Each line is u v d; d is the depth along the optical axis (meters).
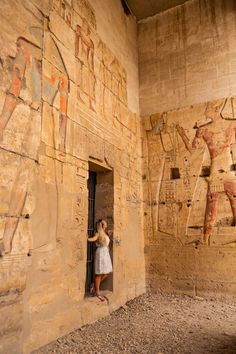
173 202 8.07
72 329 4.76
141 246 8.07
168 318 5.62
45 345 4.13
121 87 7.89
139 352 3.99
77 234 5.14
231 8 8.46
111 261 6.43
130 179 7.82
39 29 4.68
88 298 5.61
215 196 7.59
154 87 9.01
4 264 3.62
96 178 6.99
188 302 6.88
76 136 5.45
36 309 4.06
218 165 7.70
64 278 4.69
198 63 8.56
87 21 6.36
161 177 8.37
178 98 8.62
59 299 4.54
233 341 4.36
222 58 8.27
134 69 9.04
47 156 4.60
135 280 7.45
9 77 3.96
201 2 8.91
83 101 5.84
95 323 5.27
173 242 7.88
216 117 8.00
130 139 8.10
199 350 4.04
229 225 7.34
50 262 4.42
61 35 5.30
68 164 5.11
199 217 7.69
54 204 4.64
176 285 7.65
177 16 9.16
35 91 4.44
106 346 4.20
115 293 6.33
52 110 4.83
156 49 9.23
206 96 8.26
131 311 6.15
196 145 8.09
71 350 4.03
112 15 7.81
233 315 5.82
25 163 4.10
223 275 7.17
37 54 4.57
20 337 3.73
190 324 5.23
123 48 8.34
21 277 3.83
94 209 6.85
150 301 7.02
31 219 4.12
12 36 4.09
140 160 8.66
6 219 3.71
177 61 8.87
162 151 8.50
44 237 4.35
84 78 5.97
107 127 6.79
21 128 4.09
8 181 3.79
